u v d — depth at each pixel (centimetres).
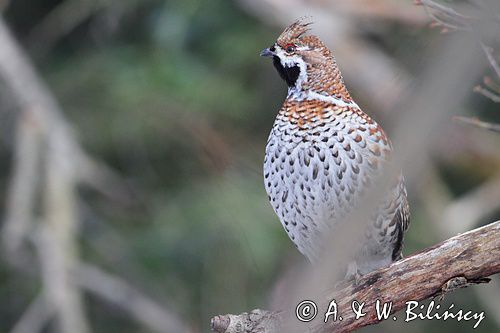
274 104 1347
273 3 1241
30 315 1120
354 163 608
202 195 1238
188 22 1322
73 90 1369
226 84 1314
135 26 1409
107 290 1201
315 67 636
